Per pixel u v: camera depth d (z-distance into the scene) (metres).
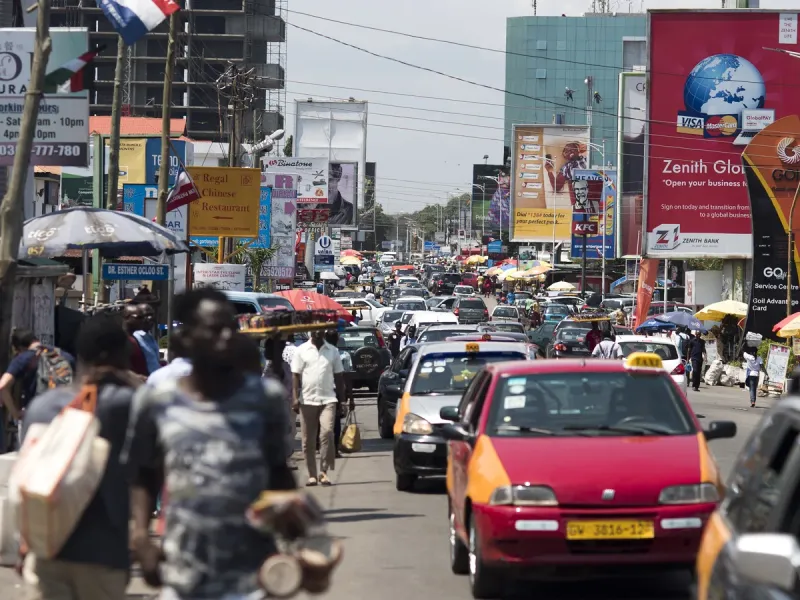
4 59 36.03
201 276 78.62
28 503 12.79
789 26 125.62
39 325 36.03
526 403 23.36
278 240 121.44
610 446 21.67
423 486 37.88
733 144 126.31
